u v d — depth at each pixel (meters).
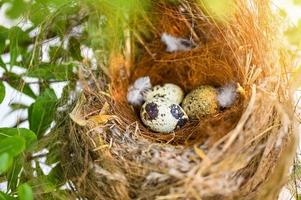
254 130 0.38
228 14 0.41
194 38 0.46
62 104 0.43
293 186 0.41
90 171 0.39
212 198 0.37
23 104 0.44
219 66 0.46
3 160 0.35
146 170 0.39
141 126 0.45
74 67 0.43
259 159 0.38
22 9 0.41
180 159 0.39
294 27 0.42
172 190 0.37
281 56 0.41
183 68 0.48
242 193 0.38
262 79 0.40
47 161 0.42
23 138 0.36
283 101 0.40
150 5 0.45
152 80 0.48
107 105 0.43
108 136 0.41
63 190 0.41
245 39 0.42
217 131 0.41
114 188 0.39
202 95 0.45
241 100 0.42
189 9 0.44
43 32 0.43
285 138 0.38
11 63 0.41
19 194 0.36
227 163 0.37
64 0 0.41
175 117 0.45
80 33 0.43
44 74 0.43
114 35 0.44
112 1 0.40
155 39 0.47
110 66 0.45
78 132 0.40
